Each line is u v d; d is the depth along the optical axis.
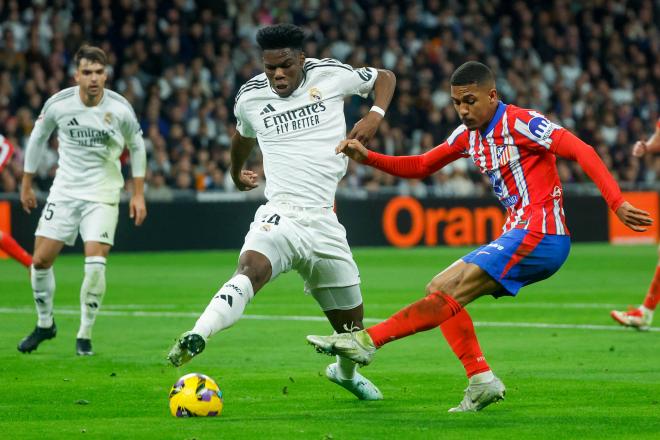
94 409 10.89
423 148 43.56
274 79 11.23
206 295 24.80
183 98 41.09
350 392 12.03
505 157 10.64
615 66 51.47
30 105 38.59
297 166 11.27
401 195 42.19
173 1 44.16
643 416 10.37
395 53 46.78
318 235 11.19
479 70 10.55
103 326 19.00
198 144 41.09
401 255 38.25
